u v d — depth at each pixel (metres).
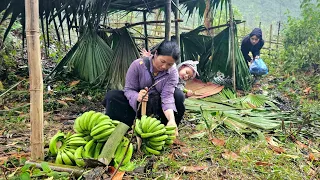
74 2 5.29
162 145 2.83
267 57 10.14
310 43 8.52
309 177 2.81
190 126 3.98
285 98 6.34
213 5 6.87
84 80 5.86
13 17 5.48
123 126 2.63
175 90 3.28
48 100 4.93
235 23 6.37
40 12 5.59
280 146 3.50
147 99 3.03
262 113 4.57
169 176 2.53
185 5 7.52
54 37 10.37
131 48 5.64
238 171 2.75
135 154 2.83
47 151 2.85
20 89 5.60
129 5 6.62
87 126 2.68
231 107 4.83
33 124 2.46
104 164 2.43
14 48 8.23
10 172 2.46
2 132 3.53
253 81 7.28
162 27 11.32
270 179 2.66
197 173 2.67
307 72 8.43
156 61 3.00
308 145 3.71
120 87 5.27
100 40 5.89
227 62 6.18
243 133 3.79
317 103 6.00
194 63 3.74
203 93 5.75
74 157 2.49
